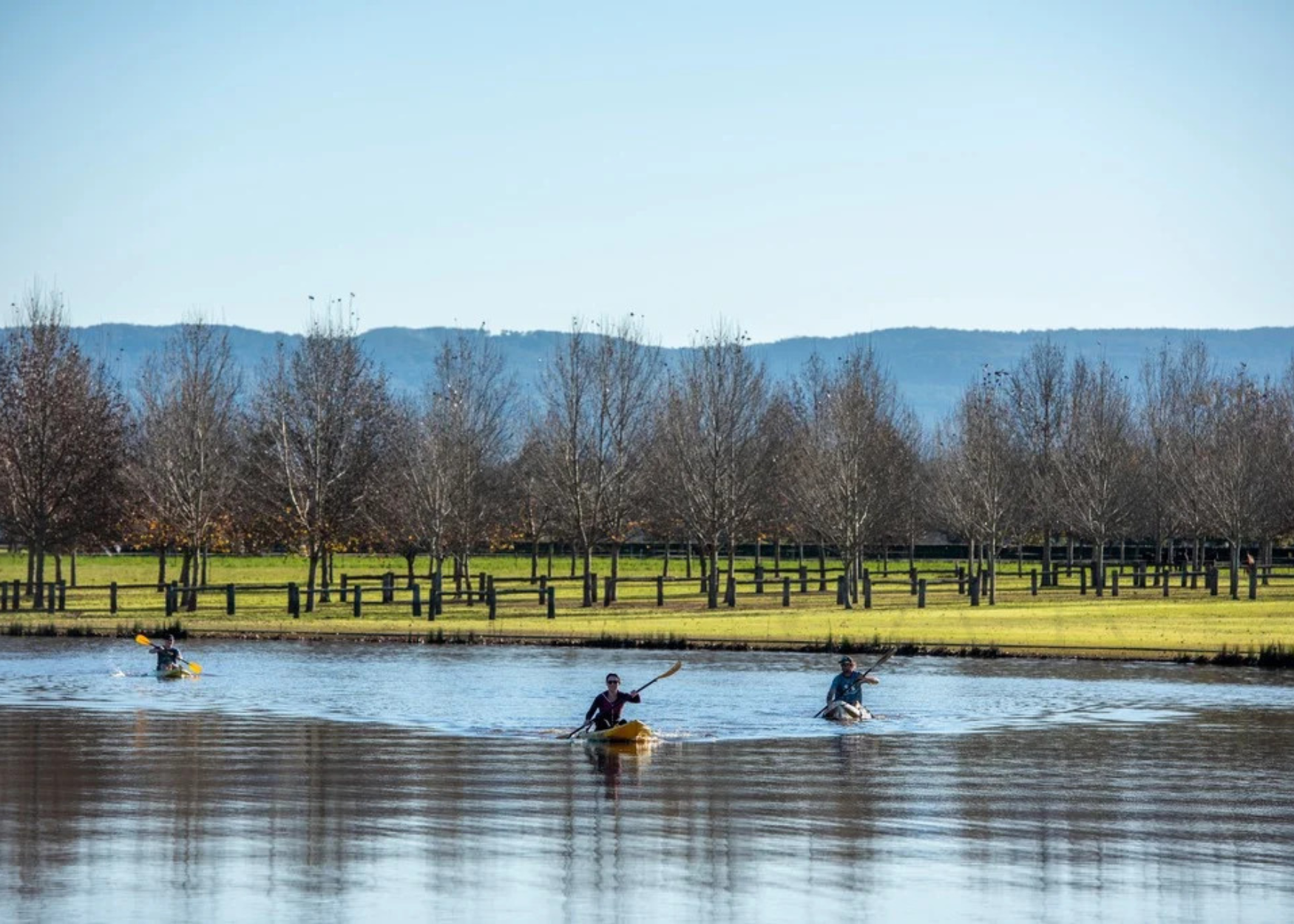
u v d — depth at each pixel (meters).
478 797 56.97
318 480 184.75
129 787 58.34
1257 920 39.88
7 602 182.88
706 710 85.62
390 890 42.22
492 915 39.81
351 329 198.12
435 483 191.38
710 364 194.88
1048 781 61.06
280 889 42.28
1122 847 48.56
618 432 198.12
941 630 137.62
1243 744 71.81
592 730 74.06
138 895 41.38
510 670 108.56
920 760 66.88
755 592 195.38
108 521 196.75
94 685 97.69
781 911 40.38
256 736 73.81
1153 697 91.75
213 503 192.75
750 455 190.38
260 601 187.25
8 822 51.44
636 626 145.25
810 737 74.69
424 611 170.12
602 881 43.47
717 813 53.91
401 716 81.62
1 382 191.25
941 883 43.53
